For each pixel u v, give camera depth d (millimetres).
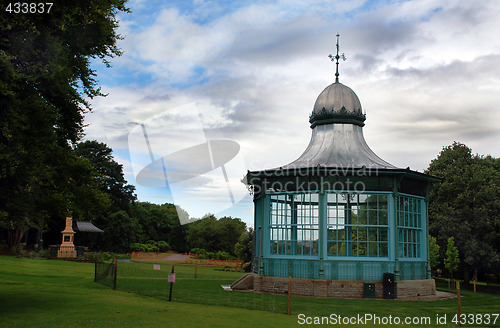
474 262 47719
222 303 19438
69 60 16000
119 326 12883
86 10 15578
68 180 18359
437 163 54781
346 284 24156
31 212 17297
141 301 18672
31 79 13859
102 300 18422
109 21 17953
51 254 49844
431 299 24266
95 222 69625
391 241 25047
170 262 53500
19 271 30516
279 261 26031
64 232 52031
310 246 25328
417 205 27484
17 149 14734
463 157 54688
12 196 15992
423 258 27281
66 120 16922
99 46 18547
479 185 49938
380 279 24625
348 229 25078
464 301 23594
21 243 57656
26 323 12969
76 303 17359
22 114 14453
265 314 16641
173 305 17922
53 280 26297
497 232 48875
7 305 16375
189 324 13578
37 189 17406
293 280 24906
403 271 25281
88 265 40781
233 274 39312
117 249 69625
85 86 17656
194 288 25688
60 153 17188
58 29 15078
